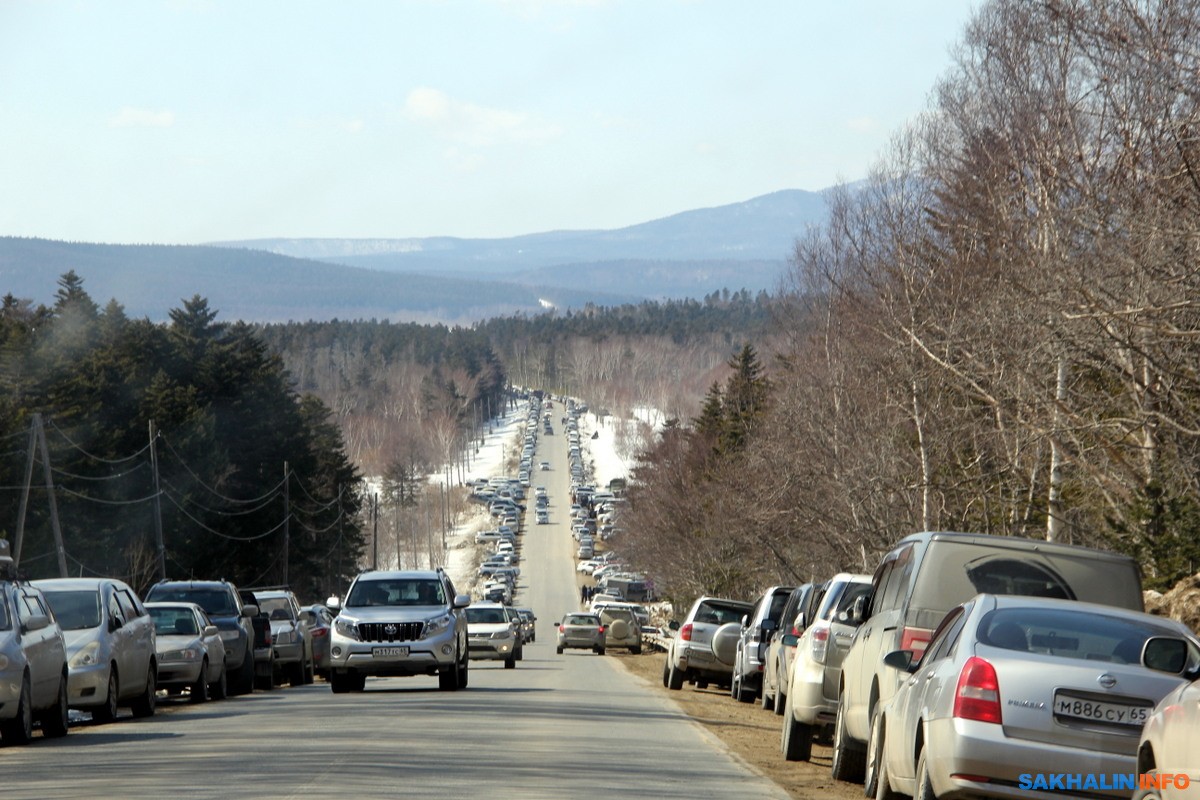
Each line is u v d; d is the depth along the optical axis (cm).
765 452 14738
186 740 5578
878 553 13325
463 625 9106
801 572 15725
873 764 4159
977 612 3400
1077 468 10544
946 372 12131
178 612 8706
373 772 4281
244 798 3691
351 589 8981
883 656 4119
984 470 12631
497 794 3816
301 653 11275
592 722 6556
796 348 17300
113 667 6688
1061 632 3300
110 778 4219
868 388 13500
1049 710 3131
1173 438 9269
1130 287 7869
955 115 14062
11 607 5681
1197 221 7781
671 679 10850
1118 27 9481
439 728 5922
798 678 5409
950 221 13512
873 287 14162
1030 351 9106
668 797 3925
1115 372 8512
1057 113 11594
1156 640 3188
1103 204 9625
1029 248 11262
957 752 3155
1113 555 4059
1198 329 7819
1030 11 12362
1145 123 8938
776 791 4234
